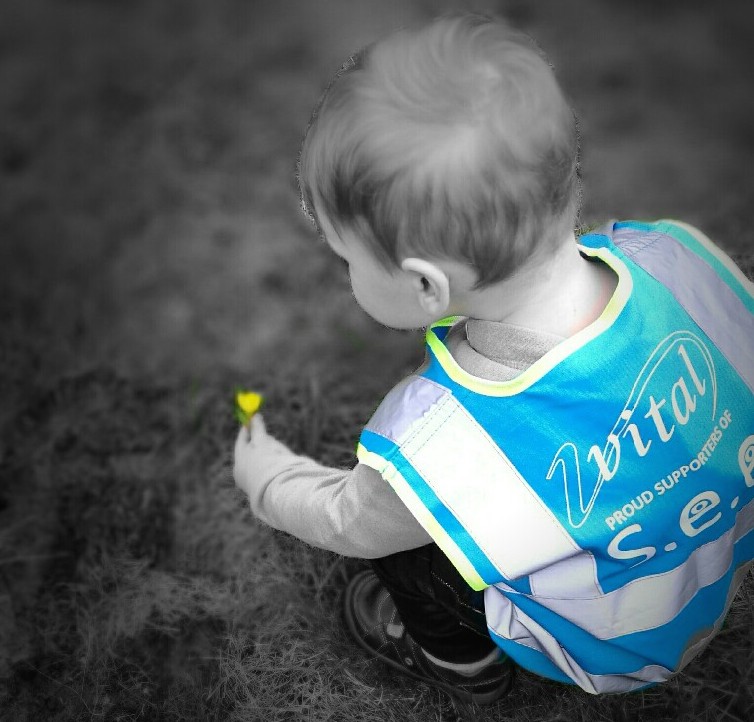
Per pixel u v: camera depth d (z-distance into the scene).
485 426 0.97
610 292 1.01
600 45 3.15
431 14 3.33
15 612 1.86
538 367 0.94
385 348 2.31
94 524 2.00
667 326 1.01
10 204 2.91
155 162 2.99
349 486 1.12
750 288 1.12
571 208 0.92
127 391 2.31
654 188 2.69
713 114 2.91
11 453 2.17
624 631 1.12
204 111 3.12
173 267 2.67
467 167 0.82
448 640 1.43
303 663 1.65
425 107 0.82
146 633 1.78
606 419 0.97
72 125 3.14
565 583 1.07
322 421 2.10
